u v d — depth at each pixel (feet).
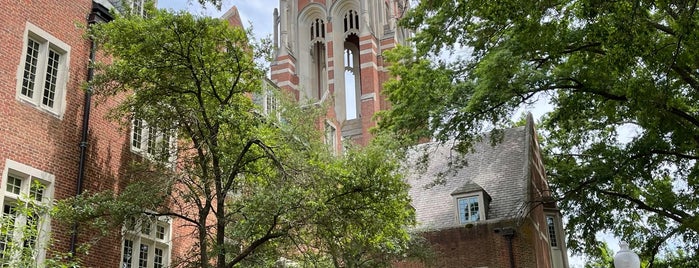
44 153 53.01
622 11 45.75
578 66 67.67
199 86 49.39
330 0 233.76
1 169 48.73
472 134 75.66
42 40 55.67
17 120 51.06
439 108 73.61
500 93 69.46
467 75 74.18
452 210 96.84
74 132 56.54
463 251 90.79
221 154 50.03
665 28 59.06
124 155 61.67
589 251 96.78
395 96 78.59
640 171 81.30
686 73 64.03
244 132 50.19
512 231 88.38
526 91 70.79
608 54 47.78
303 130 58.18
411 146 75.41
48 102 55.36
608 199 90.43
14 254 36.83
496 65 65.87
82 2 61.16
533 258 87.10
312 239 53.57
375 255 67.92
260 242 48.08
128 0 55.11
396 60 79.56
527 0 51.60
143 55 49.01
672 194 85.81
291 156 51.62
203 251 47.42
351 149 58.34
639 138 80.23
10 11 52.37
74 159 55.88
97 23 53.06
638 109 59.98
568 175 92.07
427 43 72.69
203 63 49.90
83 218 46.85
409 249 74.79
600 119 84.74
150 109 50.37
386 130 75.97
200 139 50.65
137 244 60.23
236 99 52.90
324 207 48.08
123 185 60.44
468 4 59.62
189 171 50.90
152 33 48.37
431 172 107.45
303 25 238.27
